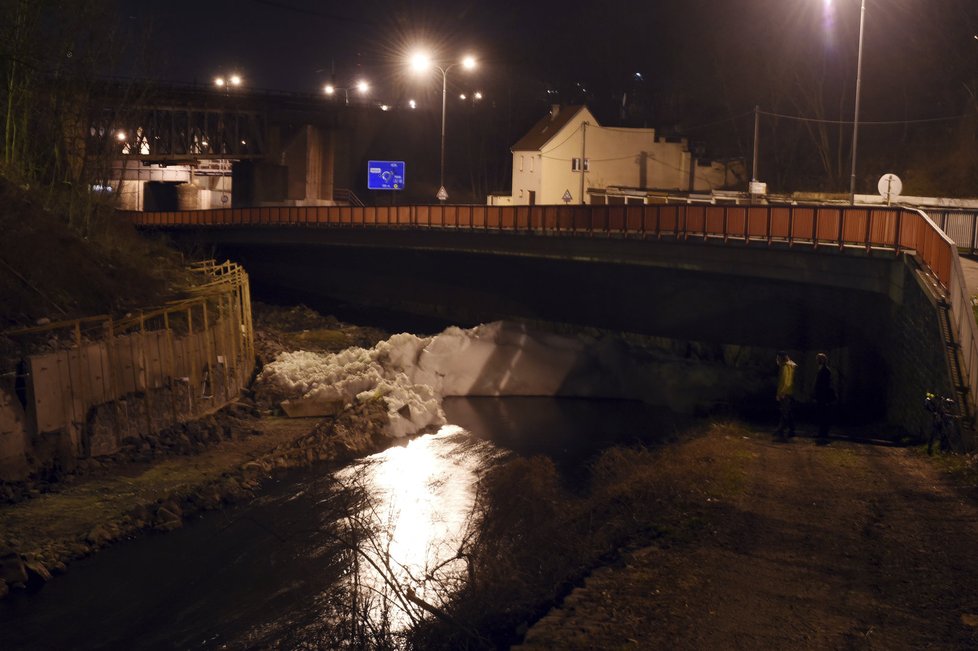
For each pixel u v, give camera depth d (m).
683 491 15.85
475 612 11.04
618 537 13.51
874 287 26.83
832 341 32.16
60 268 28.39
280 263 64.94
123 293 30.72
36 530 18.08
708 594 11.02
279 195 96.06
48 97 38.97
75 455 21.66
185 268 42.66
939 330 20.22
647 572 11.83
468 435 29.36
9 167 35.31
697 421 30.69
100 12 39.28
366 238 55.62
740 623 10.16
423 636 10.62
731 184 82.25
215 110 87.56
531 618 10.81
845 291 30.05
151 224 68.81
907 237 25.03
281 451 24.59
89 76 39.75
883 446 20.30
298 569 16.42
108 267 31.83
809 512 14.45
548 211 44.44
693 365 36.59
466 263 51.88
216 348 29.39
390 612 13.12
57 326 22.34
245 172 95.25
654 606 10.70
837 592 11.00
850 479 16.69
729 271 33.81
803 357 34.28
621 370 37.38
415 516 19.48
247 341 35.28
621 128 79.19
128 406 23.58
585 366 37.62
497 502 17.67
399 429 28.83
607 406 35.25
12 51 33.00
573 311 45.56
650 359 38.03
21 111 37.78
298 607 14.59
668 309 40.12
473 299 52.31
